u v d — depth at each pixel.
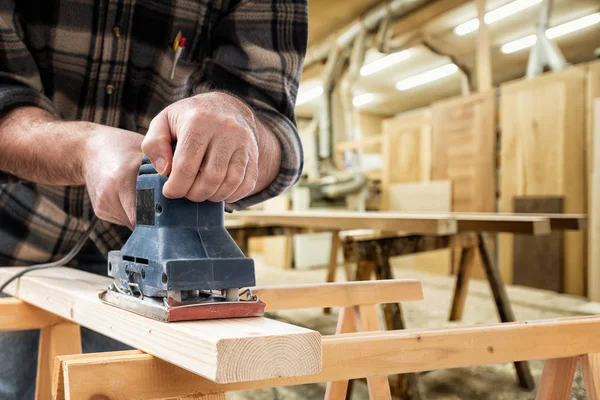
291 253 5.00
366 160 6.83
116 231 1.04
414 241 1.96
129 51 0.97
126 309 0.60
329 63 5.19
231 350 0.43
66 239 1.05
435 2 4.29
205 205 0.60
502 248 3.73
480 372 2.08
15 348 1.07
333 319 2.86
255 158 0.59
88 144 0.72
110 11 0.93
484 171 3.81
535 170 3.46
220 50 0.97
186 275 0.54
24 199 1.01
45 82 0.97
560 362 0.74
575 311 2.89
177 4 0.97
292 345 0.46
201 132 0.53
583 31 5.48
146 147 0.56
